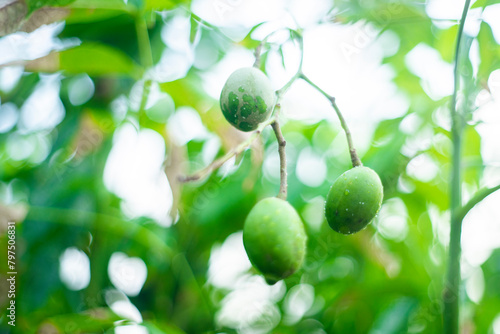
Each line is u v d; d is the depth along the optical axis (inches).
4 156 41.8
